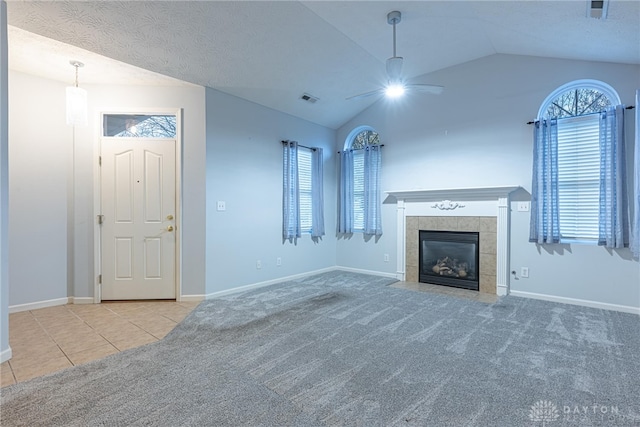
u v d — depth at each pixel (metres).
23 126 3.57
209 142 4.05
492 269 4.23
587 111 3.72
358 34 3.72
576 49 3.40
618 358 2.35
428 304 3.73
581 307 3.60
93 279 3.85
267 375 2.12
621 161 3.34
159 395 1.89
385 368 2.21
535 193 3.89
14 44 3.02
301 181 5.38
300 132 5.31
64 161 3.80
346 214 5.70
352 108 5.44
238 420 1.67
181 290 3.93
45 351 2.51
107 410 1.75
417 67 4.62
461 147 4.53
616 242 3.38
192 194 3.97
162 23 3.01
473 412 1.73
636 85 3.36
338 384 2.01
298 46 3.74
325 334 2.82
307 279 5.12
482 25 3.50
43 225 3.69
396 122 5.18
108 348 2.56
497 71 4.23
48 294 3.71
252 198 4.56
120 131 3.97
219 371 2.18
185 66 3.60
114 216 3.89
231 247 4.29
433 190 4.47
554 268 3.84
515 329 2.94
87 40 3.01
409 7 3.20
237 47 3.52
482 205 4.31
